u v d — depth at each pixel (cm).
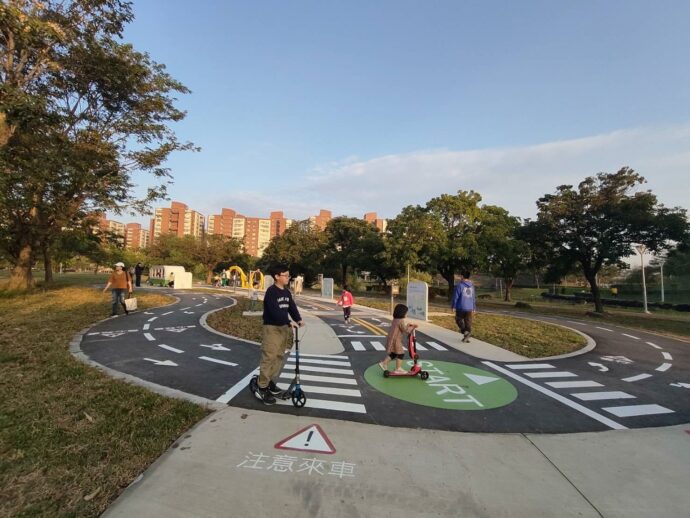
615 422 467
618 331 1366
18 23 1106
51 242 1991
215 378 586
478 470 332
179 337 912
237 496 280
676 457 371
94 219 1959
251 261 6362
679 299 3956
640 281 4731
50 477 301
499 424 445
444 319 1491
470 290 981
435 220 2956
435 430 415
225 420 416
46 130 1270
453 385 598
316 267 4872
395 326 631
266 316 485
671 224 2056
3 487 288
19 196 1313
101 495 281
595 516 274
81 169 1457
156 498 275
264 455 342
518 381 639
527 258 2931
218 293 2647
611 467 347
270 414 439
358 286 5353
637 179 2208
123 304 1269
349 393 539
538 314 2106
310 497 282
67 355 680
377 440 382
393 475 317
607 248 2222
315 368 680
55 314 1188
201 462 326
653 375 720
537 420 464
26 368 593
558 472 334
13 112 1066
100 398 468
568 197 2381
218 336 940
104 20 1479
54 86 1495
